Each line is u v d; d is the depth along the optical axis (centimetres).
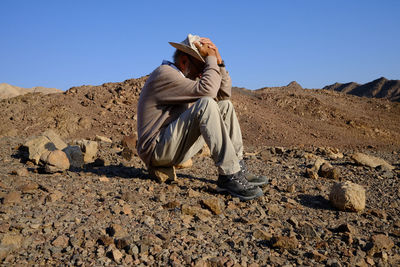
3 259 152
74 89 1207
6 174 284
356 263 171
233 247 179
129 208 216
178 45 254
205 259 163
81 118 976
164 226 196
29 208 205
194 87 241
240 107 1271
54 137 392
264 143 991
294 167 423
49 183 264
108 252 162
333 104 1585
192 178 318
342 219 238
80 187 259
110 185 272
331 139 1127
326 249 184
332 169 367
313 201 275
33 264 150
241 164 274
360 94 4453
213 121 238
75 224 189
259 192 255
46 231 177
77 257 155
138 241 172
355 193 253
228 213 228
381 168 435
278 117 1284
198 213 217
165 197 249
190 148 268
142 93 264
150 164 282
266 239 190
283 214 238
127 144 507
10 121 943
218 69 250
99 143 556
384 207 275
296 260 171
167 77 245
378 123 1414
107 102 1110
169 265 156
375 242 190
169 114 262
